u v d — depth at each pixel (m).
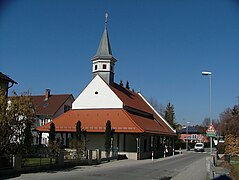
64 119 40.47
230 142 36.81
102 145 38.44
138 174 20.25
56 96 62.62
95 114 40.31
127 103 42.47
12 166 17.75
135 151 39.44
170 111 99.88
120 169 23.19
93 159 27.70
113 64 43.88
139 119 41.72
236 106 50.16
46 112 58.19
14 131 18.89
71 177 17.27
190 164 30.08
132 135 40.03
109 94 41.09
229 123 44.06
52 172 19.58
